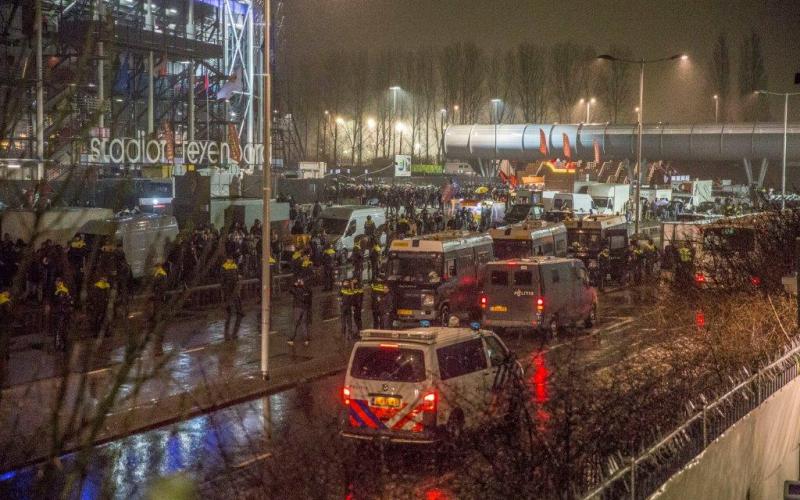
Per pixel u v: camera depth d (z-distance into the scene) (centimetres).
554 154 9231
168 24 6294
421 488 1080
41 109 530
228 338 2506
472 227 5541
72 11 3547
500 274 2506
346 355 2298
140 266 3025
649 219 6731
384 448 1235
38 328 2361
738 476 1136
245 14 7044
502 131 9462
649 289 2650
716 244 2173
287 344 2430
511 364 1190
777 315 1585
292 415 1692
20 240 2352
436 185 9644
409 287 2673
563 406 927
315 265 3653
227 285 2561
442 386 1366
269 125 2070
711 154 8512
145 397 1759
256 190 4644
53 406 446
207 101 6475
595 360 1739
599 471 841
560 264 2588
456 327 1583
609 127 8906
